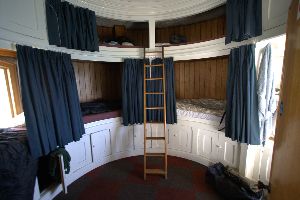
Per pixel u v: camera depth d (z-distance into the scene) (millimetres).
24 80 1964
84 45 2773
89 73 3830
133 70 3436
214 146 3092
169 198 2434
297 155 866
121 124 3570
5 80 2494
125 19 3381
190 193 2523
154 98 3539
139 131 3719
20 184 1800
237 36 2350
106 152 3420
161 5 3318
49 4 2291
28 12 2045
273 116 2287
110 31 4160
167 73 3414
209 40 2984
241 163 2588
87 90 3818
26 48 1985
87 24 2824
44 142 2113
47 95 2236
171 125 3623
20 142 1941
